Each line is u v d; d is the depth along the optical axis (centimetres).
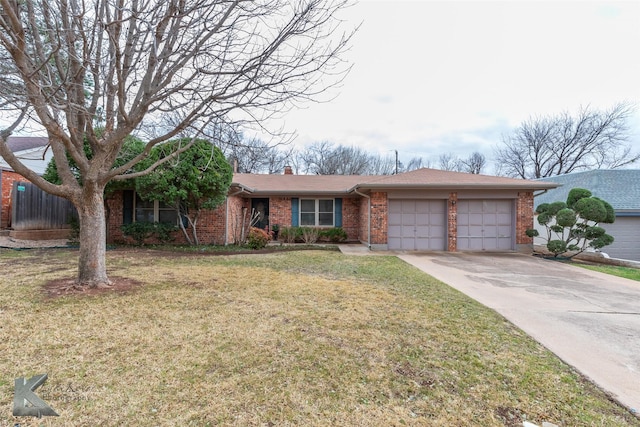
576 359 315
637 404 243
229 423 208
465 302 501
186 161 980
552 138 2805
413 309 456
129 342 318
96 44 448
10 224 1166
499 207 1198
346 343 334
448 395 248
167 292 500
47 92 417
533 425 215
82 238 512
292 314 418
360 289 562
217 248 1098
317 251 1104
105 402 224
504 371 288
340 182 1606
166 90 481
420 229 1202
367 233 1265
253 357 296
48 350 296
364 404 233
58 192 484
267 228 1441
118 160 933
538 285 639
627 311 468
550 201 1523
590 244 1007
